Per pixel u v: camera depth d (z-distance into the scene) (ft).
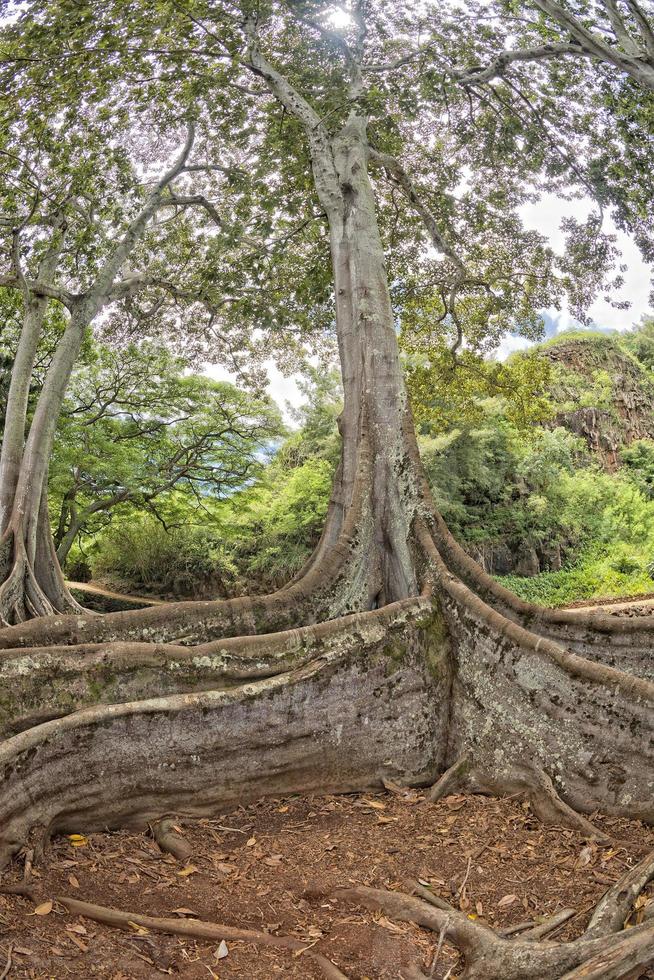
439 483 112.98
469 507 118.21
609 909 13.37
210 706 18.49
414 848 17.02
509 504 122.83
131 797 17.46
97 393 87.20
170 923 13.47
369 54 49.70
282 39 48.88
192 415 92.22
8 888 14.26
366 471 26.43
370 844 17.21
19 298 66.44
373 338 28.89
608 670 19.54
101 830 17.15
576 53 38.86
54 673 18.07
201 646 19.61
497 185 57.41
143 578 118.01
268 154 53.83
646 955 11.55
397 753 20.56
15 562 47.73
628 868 15.60
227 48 42.39
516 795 19.54
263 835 17.63
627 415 158.40
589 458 143.74
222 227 60.13
